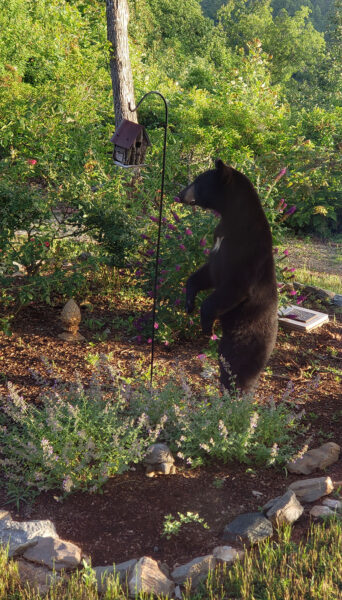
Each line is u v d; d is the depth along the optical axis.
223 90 16.20
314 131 15.89
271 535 3.63
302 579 3.18
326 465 4.45
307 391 5.68
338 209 14.09
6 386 5.31
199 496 4.02
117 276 8.08
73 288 6.84
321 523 3.77
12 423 4.77
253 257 4.29
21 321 6.88
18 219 6.80
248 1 78.19
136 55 17.69
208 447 4.30
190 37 47.09
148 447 4.39
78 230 7.73
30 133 9.28
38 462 4.15
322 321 7.49
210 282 4.84
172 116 14.94
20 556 3.37
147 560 3.26
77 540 3.55
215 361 6.21
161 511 3.85
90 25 16.41
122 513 3.82
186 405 4.69
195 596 3.13
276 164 14.24
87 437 4.28
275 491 4.12
